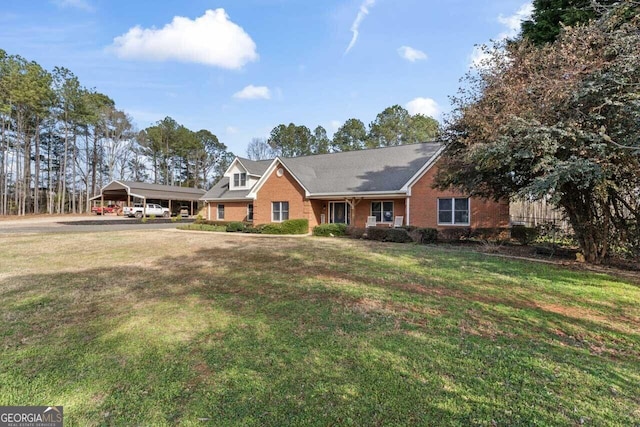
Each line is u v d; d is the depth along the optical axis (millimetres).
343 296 5453
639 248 8695
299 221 17906
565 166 6848
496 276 6848
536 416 2408
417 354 3377
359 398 2635
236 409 2520
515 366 3139
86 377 3020
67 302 5234
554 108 7480
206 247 11461
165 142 54844
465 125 10406
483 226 14750
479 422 2342
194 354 3434
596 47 7301
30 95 31734
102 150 46750
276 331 4000
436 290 5828
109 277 6934
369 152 20812
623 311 4805
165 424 2369
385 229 14016
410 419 2379
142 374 3053
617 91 6738
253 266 8016
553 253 9961
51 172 43562
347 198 17703
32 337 3906
